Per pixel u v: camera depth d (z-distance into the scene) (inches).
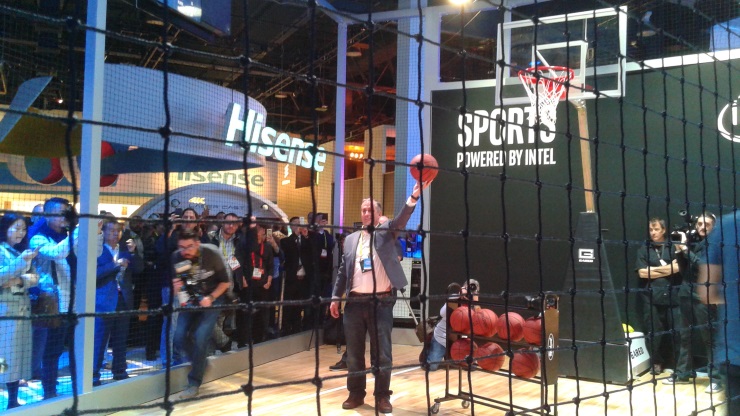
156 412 181.8
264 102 671.1
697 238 221.5
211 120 343.6
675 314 232.4
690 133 259.8
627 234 271.9
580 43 217.6
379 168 600.7
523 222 295.4
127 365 216.2
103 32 59.2
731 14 292.0
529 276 293.0
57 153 269.4
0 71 314.2
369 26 81.3
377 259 177.9
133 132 288.0
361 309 179.9
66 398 165.9
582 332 230.7
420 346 307.3
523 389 215.0
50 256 169.0
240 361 242.2
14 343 155.5
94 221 176.2
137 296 213.2
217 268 195.3
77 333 171.9
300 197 610.2
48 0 323.9
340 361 248.1
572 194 285.1
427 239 313.7
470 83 307.6
